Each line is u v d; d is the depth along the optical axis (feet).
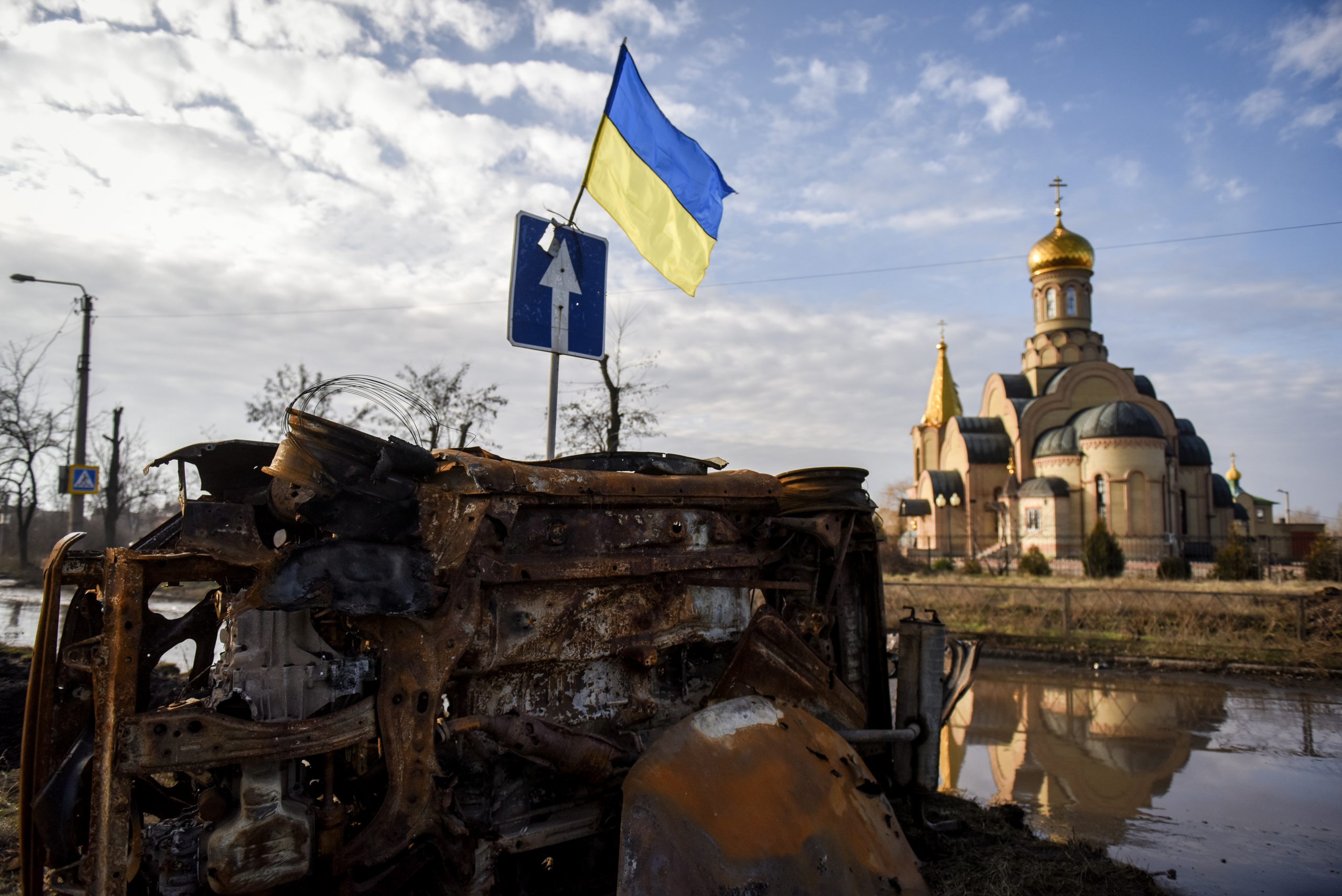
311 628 10.88
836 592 18.31
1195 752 27.45
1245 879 16.94
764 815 11.97
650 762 11.85
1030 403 140.97
